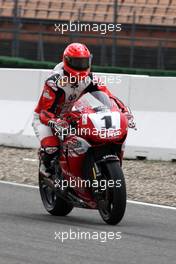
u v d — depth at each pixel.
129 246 23.30
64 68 27.91
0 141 50.19
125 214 29.89
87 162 26.84
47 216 29.09
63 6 105.44
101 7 104.50
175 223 28.23
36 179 38.94
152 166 43.16
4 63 82.56
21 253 21.66
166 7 102.75
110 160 26.12
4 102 50.66
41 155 29.42
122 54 93.00
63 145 27.83
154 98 46.09
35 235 24.62
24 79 50.09
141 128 46.12
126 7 103.25
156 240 24.48
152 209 31.45
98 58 94.19
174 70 89.50
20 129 49.62
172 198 34.41
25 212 29.80
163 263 20.94
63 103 28.53
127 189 36.31
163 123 45.66
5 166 42.47
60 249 22.48
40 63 82.00
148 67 92.31
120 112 26.84
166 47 89.88
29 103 49.78
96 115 26.38
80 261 20.78
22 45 95.56
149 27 96.06
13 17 90.81
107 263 20.66
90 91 28.34
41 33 89.81
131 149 46.12
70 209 29.47
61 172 28.33
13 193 34.59
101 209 26.80
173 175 40.34
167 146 45.19
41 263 20.39
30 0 106.38
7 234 24.64
